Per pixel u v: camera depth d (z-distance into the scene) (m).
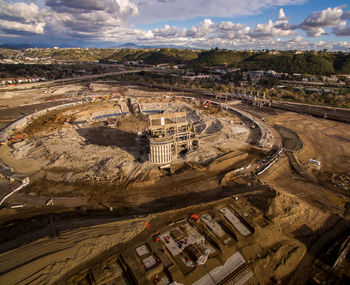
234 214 44.81
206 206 47.44
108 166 65.56
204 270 33.16
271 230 41.56
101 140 92.38
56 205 51.53
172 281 31.33
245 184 60.19
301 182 62.50
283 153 79.31
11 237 41.09
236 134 96.88
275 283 33.88
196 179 62.28
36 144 83.06
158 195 55.34
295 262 37.31
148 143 75.19
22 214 48.50
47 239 37.97
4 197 53.84
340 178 64.56
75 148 79.06
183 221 42.72
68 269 32.59
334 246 40.75
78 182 60.12
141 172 64.31
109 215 48.09
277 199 48.91
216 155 75.44
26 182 59.72
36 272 31.50
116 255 35.16
